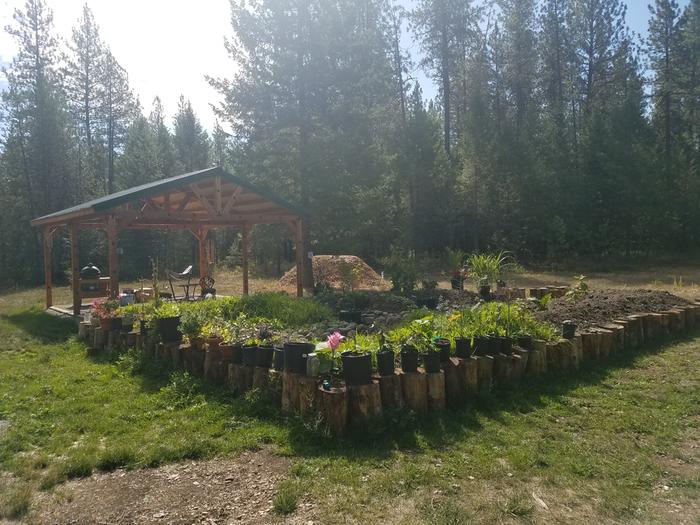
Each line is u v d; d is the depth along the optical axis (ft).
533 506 9.91
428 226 79.82
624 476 11.24
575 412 15.16
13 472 11.63
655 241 76.79
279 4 55.26
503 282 38.55
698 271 62.75
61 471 11.55
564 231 74.59
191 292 51.16
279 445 12.76
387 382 13.93
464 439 12.94
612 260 75.41
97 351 23.75
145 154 96.48
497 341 16.94
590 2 88.28
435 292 35.45
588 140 79.46
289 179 57.52
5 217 83.35
